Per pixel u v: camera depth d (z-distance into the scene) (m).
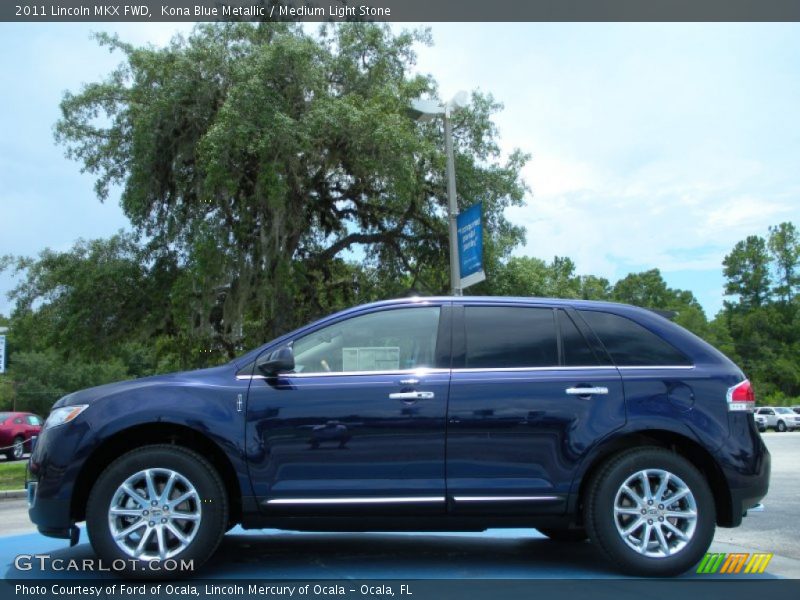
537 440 4.90
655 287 106.94
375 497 4.79
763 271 93.75
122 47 19.23
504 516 4.86
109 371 76.06
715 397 5.05
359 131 17.22
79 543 6.14
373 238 22.44
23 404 73.12
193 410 4.83
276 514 4.78
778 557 5.68
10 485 14.30
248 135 16.44
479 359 5.10
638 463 4.89
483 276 12.77
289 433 4.83
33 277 20.58
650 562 4.80
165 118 17.83
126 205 18.75
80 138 19.30
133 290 20.22
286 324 19.66
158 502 4.70
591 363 5.14
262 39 18.61
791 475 12.40
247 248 18.34
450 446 4.86
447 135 14.25
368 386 4.95
